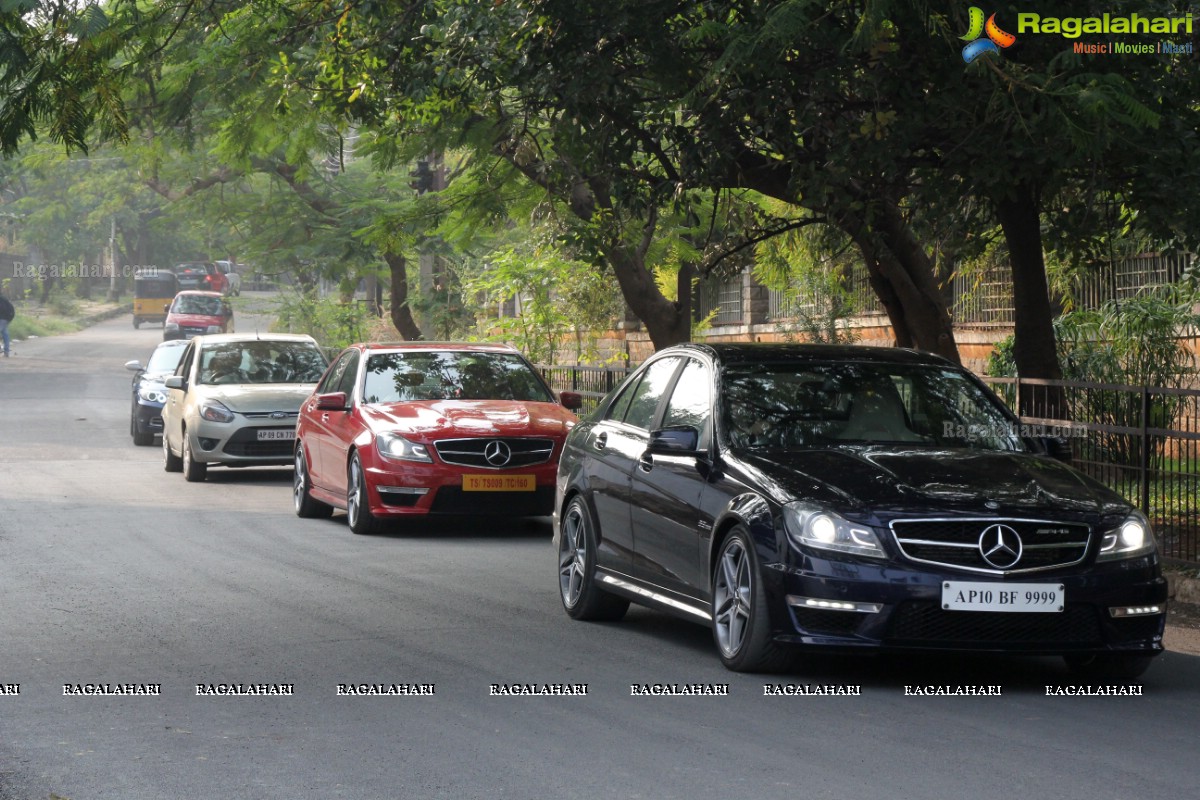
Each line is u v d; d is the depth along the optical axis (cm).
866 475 976
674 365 1205
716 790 719
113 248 12219
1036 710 898
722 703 912
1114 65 1305
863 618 925
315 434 1955
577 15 1538
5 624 1198
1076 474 1020
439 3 1672
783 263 2700
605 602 1218
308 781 740
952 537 931
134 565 1528
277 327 4856
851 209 1620
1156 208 1395
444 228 2438
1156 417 1395
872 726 853
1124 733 838
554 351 3394
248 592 1355
